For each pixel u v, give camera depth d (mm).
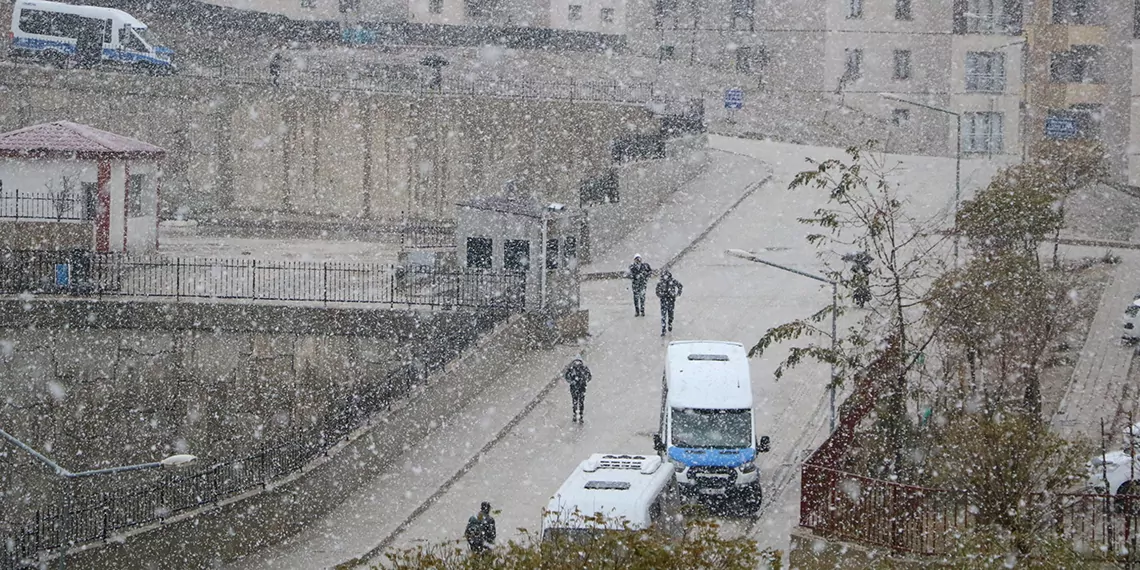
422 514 33688
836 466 26750
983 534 21312
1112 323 48969
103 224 49281
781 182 69188
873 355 31734
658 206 65438
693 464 32844
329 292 45656
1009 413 25938
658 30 94688
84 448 42812
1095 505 24297
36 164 49094
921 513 23688
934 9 89062
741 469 32812
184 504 31891
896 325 30797
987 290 32781
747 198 66875
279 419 42812
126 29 64750
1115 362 44000
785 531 31109
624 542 18422
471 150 66438
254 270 47312
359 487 35250
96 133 51562
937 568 21594
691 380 34406
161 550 30469
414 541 30453
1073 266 56719
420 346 42625
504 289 45469
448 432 38750
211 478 33531
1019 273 35750
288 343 43094
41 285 44219
